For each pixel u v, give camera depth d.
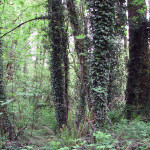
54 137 5.33
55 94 9.88
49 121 10.68
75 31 8.71
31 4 12.15
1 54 7.14
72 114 9.05
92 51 6.80
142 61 10.03
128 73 10.41
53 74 10.02
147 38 9.99
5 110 6.37
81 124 5.05
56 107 9.74
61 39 9.66
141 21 10.09
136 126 5.02
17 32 10.87
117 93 10.20
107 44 6.66
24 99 8.20
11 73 6.93
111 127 5.44
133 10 11.56
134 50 10.20
